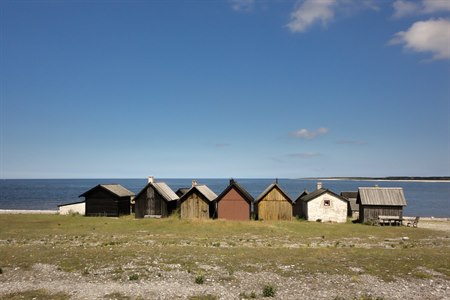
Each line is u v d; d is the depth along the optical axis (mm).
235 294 17516
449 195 187000
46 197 145500
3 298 16609
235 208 56719
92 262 23219
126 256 24922
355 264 23297
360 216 58812
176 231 41406
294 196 142625
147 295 17219
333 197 57562
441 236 40906
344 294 17641
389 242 35500
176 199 65625
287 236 38438
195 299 16750
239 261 23906
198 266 22484
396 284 19234
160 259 24203
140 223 48125
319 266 22625
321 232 42062
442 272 21656
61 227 44375
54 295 17109
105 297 16891
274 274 20828
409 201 143250
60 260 23641
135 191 187125
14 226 45156
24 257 24500
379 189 58750
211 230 42250
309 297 17172
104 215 61844
